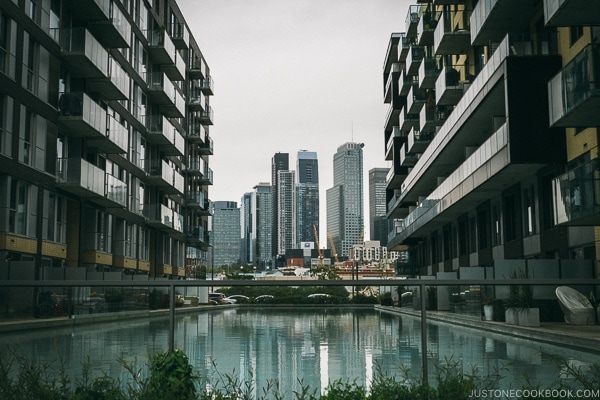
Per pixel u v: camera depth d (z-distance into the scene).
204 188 68.19
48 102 27.62
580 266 20.06
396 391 4.43
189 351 13.34
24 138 25.31
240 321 24.83
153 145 46.19
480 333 18.78
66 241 30.84
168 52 46.16
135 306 13.84
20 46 24.91
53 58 28.11
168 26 51.75
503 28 26.64
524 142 22.28
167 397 4.51
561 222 18.47
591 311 18.53
